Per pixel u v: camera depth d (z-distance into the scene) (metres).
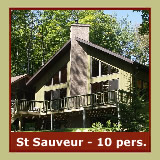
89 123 27.45
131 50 49.50
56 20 43.28
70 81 28.95
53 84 31.42
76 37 29.17
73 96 27.12
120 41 49.44
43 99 31.84
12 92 33.19
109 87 26.55
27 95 34.97
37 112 29.73
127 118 13.55
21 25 42.22
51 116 28.86
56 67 31.05
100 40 47.28
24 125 32.94
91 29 46.31
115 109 23.83
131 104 13.79
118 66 26.16
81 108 26.05
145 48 48.66
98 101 25.58
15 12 41.44
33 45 43.78
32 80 32.31
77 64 28.91
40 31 43.38
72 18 44.44
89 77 28.23
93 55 28.23
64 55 30.41
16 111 28.91
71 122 28.81
